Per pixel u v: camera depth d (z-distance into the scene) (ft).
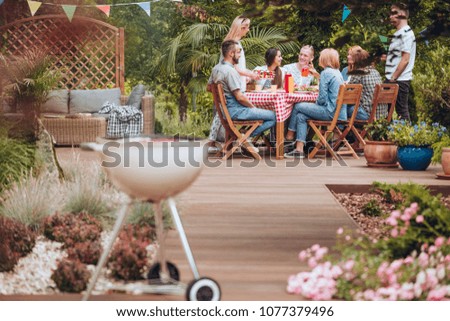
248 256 15.88
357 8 16.88
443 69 30.83
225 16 47.93
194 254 15.98
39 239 16.78
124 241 15.55
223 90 31.55
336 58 32.48
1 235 15.84
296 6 17.19
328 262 13.55
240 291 13.50
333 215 20.29
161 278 13.53
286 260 15.58
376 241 14.90
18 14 44.62
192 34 45.01
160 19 52.08
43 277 14.44
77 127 36.42
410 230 14.82
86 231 16.52
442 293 12.80
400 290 12.65
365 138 35.58
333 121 32.24
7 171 21.04
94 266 14.99
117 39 44.11
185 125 45.34
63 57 44.88
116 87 44.21
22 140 22.35
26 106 23.86
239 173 27.99
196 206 21.26
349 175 27.61
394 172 28.55
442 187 24.95
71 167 23.41
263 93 32.12
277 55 34.22
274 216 20.03
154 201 12.75
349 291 13.14
